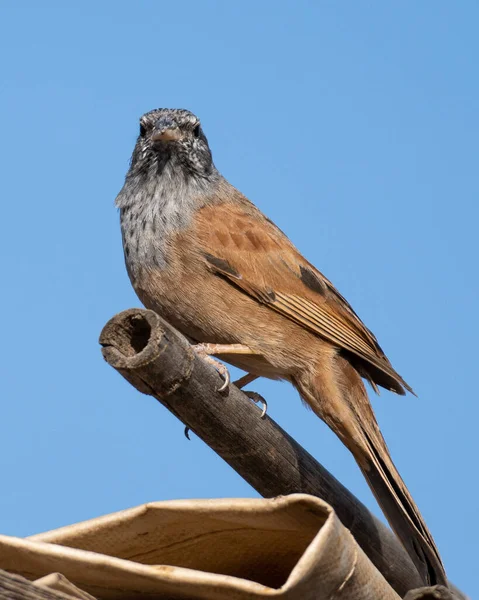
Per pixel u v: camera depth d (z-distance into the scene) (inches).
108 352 299.4
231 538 253.8
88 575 238.8
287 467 347.3
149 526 246.4
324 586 218.1
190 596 238.7
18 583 219.9
